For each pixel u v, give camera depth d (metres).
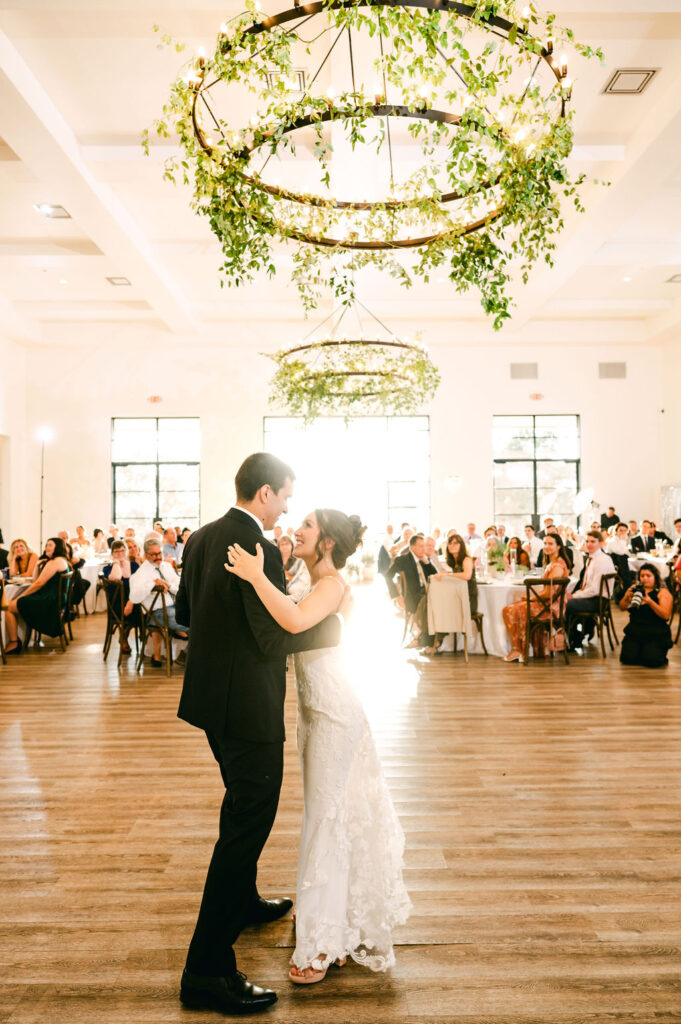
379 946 2.25
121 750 4.52
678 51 6.19
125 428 15.05
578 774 4.02
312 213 4.05
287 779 3.98
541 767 4.14
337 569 2.33
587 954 2.35
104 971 2.28
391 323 14.47
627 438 15.00
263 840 2.16
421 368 8.52
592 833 3.26
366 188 8.11
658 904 2.65
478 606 7.82
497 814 3.47
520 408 14.95
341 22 2.89
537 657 7.56
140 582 6.85
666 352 14.79
